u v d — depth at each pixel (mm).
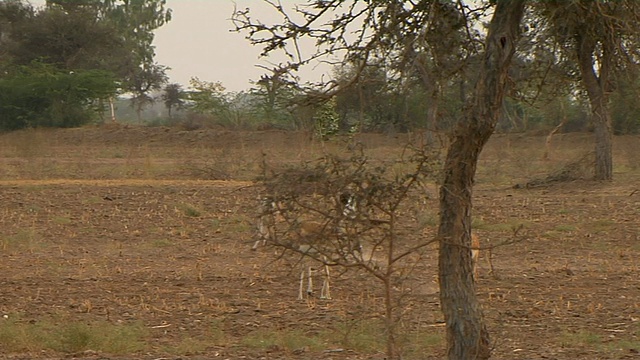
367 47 19922
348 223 19594
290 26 19578
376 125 21844
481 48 21125
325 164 19125
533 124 129375
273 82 19469
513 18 19984
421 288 34844
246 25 19516
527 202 63812
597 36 21938
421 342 26516
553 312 31766
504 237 50062
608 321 30422
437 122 20234
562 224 54219
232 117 142125
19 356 25250
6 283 37062
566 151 110312
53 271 40281
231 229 52656
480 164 96062
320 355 25266
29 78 160625
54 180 77562
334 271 38125
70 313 31297
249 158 93062
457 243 20703
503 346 26219
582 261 43781
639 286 37094
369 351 25797
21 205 60750
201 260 43594
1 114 161250
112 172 86812
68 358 24969
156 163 98812
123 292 35406
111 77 170750
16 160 102062
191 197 64938
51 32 182125
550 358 24781
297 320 30281
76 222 54875
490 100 20094
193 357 25031
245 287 36562
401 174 20625
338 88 19594
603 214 58469
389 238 20359
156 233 51812
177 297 34406
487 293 35344
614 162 99750
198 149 122625
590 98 38812
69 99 161875
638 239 49844
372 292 34938
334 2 19656
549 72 22797
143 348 26266
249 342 26688
